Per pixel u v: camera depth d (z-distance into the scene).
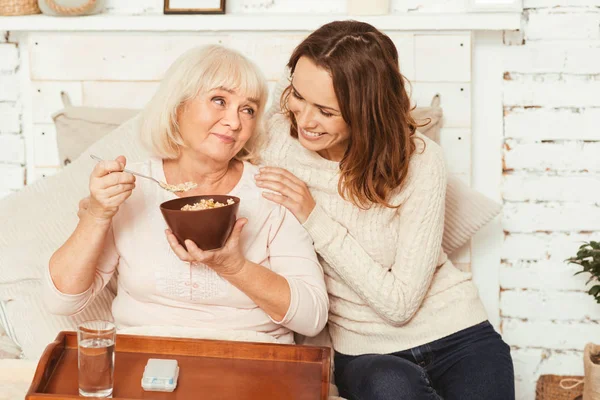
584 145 2.29
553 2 2.24
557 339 2.39
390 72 1.59
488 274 2.38
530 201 2.33
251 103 1.59
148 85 2.31
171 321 1.61
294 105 1.61
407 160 1.65
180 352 1.43
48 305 1.55
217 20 2.21
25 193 1.91
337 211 1.73
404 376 1.55
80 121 2.21
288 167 1.77
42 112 2.36
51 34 2.31
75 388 1.30
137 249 1.59
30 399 1.23
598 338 2.37
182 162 1.64
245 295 1.60
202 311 1.61
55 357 1.37
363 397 1.58
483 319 1.79
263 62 2.26
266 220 1.65
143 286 1.59
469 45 2.18
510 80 2.28
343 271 1.68
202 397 1.28
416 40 2.19
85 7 2.24
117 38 2.29
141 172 1.64
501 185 2.34
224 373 1.37
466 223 2.06
